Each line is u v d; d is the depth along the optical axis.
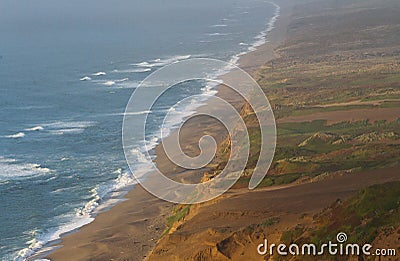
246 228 25.23
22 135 66.19
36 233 40.00
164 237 32.12
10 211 43.84
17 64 124.25
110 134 64.81
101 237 38.47
